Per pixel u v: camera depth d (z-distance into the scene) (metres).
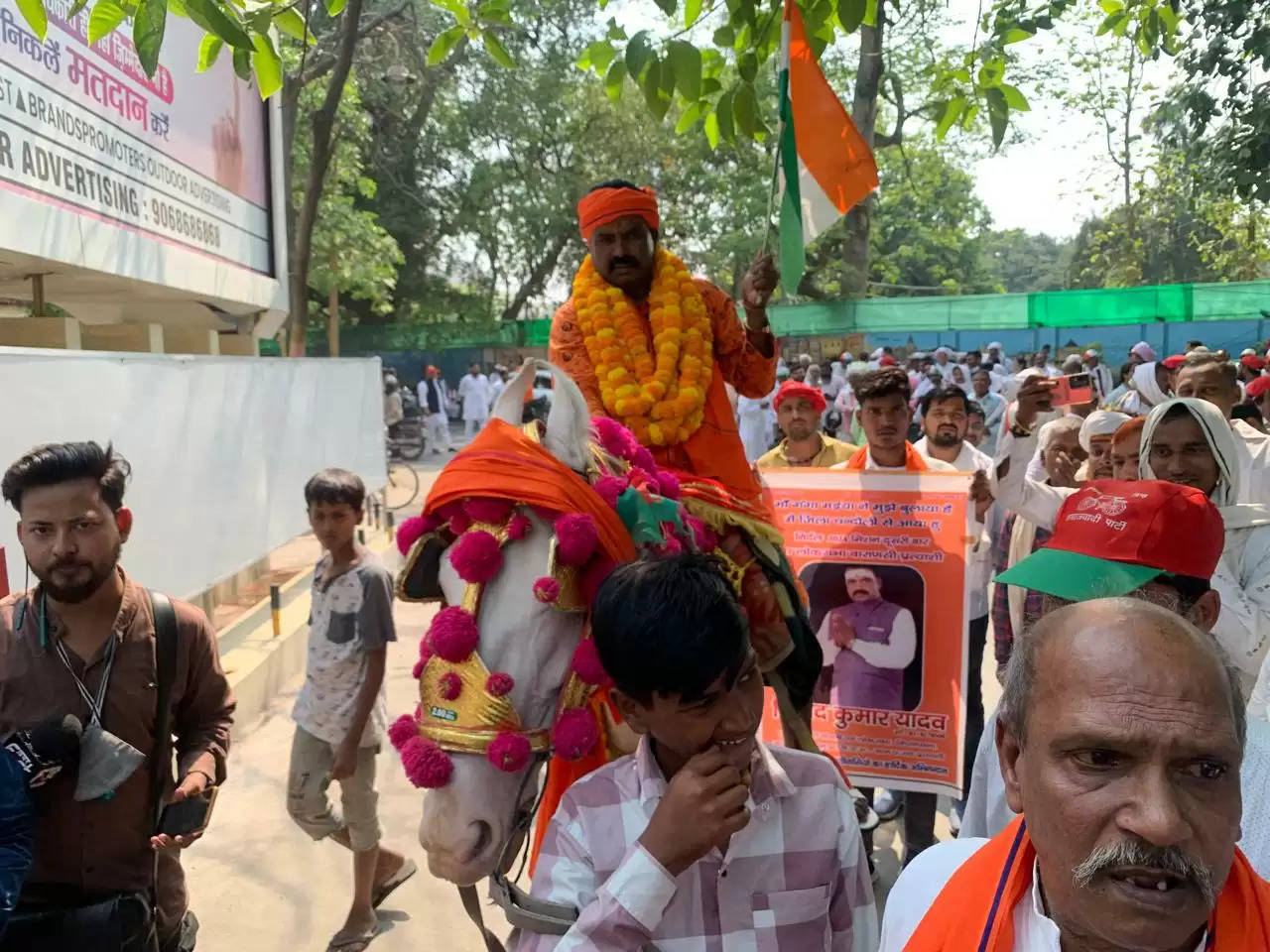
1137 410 9.09
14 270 6.05
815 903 1.82
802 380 19.41
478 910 2.11
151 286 7.04
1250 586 2.73
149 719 2.42
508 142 26.89
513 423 2.32
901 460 4.52
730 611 1.67
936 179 26.34
